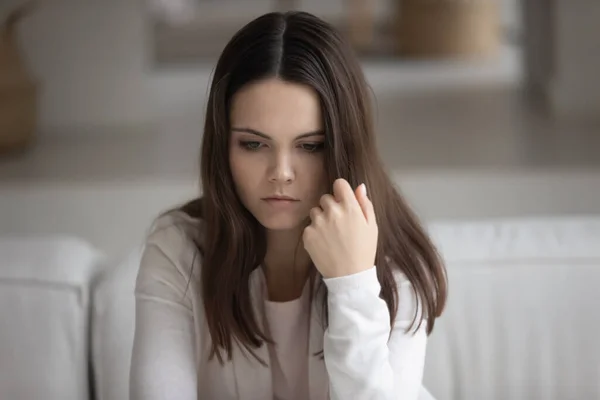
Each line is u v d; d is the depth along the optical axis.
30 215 3.81
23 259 1.78
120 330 1.72
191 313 1.46
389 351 1.40
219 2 9.88
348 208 1.29
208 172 1.38
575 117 5.01
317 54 1.30
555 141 4.39
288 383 1.52
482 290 1.75
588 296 1.74
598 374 1.73
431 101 6.07
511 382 1.73
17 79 4.54
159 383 1.36
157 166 4.20
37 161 4.39
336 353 1.29
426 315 1.47
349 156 1.33
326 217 1.30
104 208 3.82
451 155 4.20
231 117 1.33
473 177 3.75
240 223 1.39
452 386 1.74
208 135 1.37
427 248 1.50
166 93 6.63
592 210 3.71
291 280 1.52
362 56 8.16
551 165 3.82
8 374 1.71
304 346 1.50
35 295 1.72
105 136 5.10
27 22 5.11
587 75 4.97
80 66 5.21
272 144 1.30
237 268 1.42
